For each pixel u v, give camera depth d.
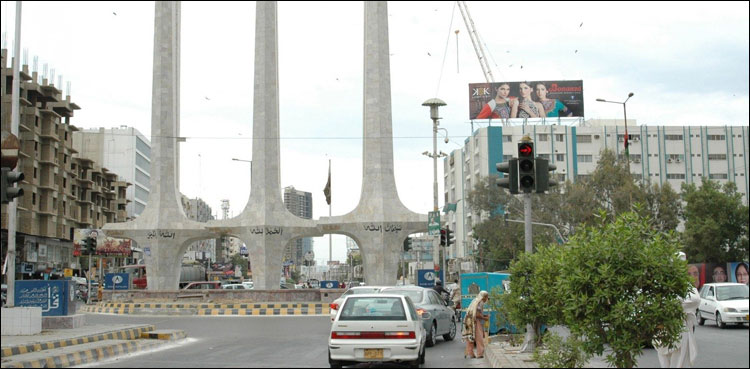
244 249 103.25
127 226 47.75
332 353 14.80
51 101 73.56
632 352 11.88
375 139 46.22
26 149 69.19
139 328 23.33
